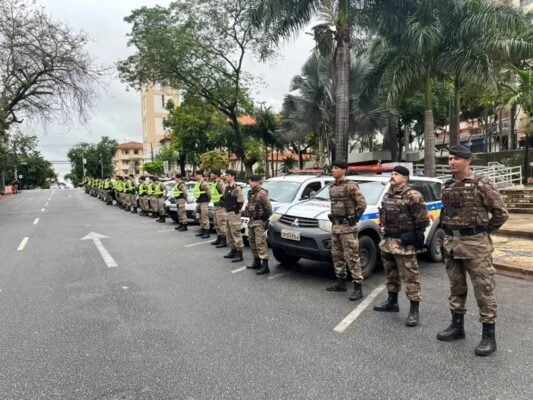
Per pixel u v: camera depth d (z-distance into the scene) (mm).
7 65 19500
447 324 4812
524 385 3426
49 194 42969
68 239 11445
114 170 104500
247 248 9922
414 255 4875
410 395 3295
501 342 4281
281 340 4391
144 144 84938
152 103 80062
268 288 6391
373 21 15102
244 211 7711
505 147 39250
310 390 3385
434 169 16844
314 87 23625
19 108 21328
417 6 15078
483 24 14531
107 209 22078
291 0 14711
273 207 8828
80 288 6461
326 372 3682
